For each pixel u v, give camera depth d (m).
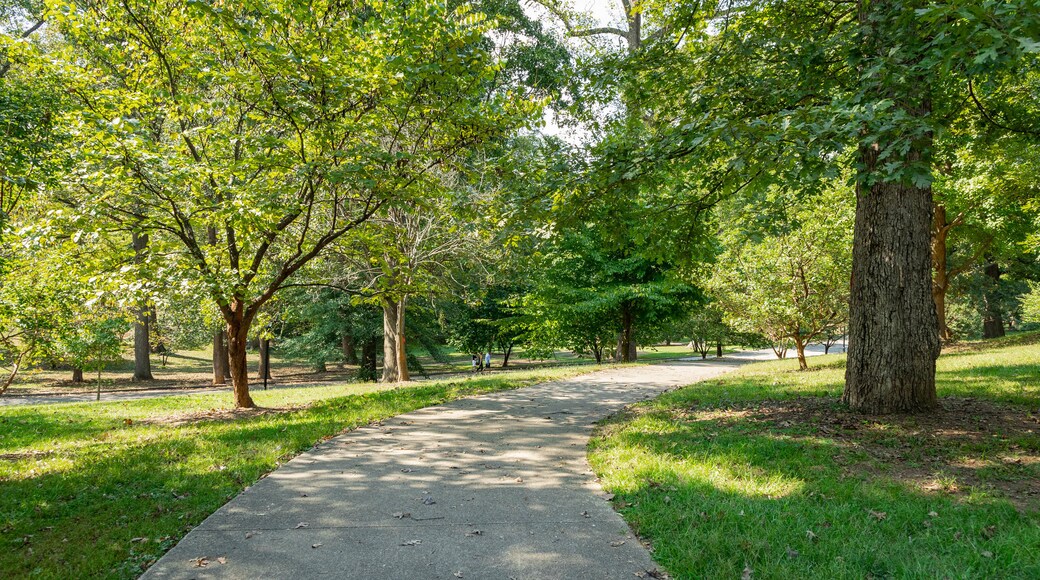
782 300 14.62
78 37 9.82
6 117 6.62
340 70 8.95
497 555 4.08
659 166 7.48
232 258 11.62
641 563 3.92
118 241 15.61
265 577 3.78
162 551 4.25
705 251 9.97
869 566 3.70
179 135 10.18
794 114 5.60
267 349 23.92
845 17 8.83
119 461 6.86
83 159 9.31
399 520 4.81
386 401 11.51
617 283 22.28
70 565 3.99
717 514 4.58
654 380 15.13
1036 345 16.20
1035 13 4.01
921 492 5.01
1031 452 5.95
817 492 5.06
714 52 8.56
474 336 34.31
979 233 19.39
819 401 8.95
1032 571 3.49
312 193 10.09
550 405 10.95
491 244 18.53
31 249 9.63
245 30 7.91
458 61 8.62
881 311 7.81
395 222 17.80
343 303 27.22
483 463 6.65
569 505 5.13
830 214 14.59
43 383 27.69
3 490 5.75
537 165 8.59
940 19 4.85
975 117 8.55
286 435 8.30
